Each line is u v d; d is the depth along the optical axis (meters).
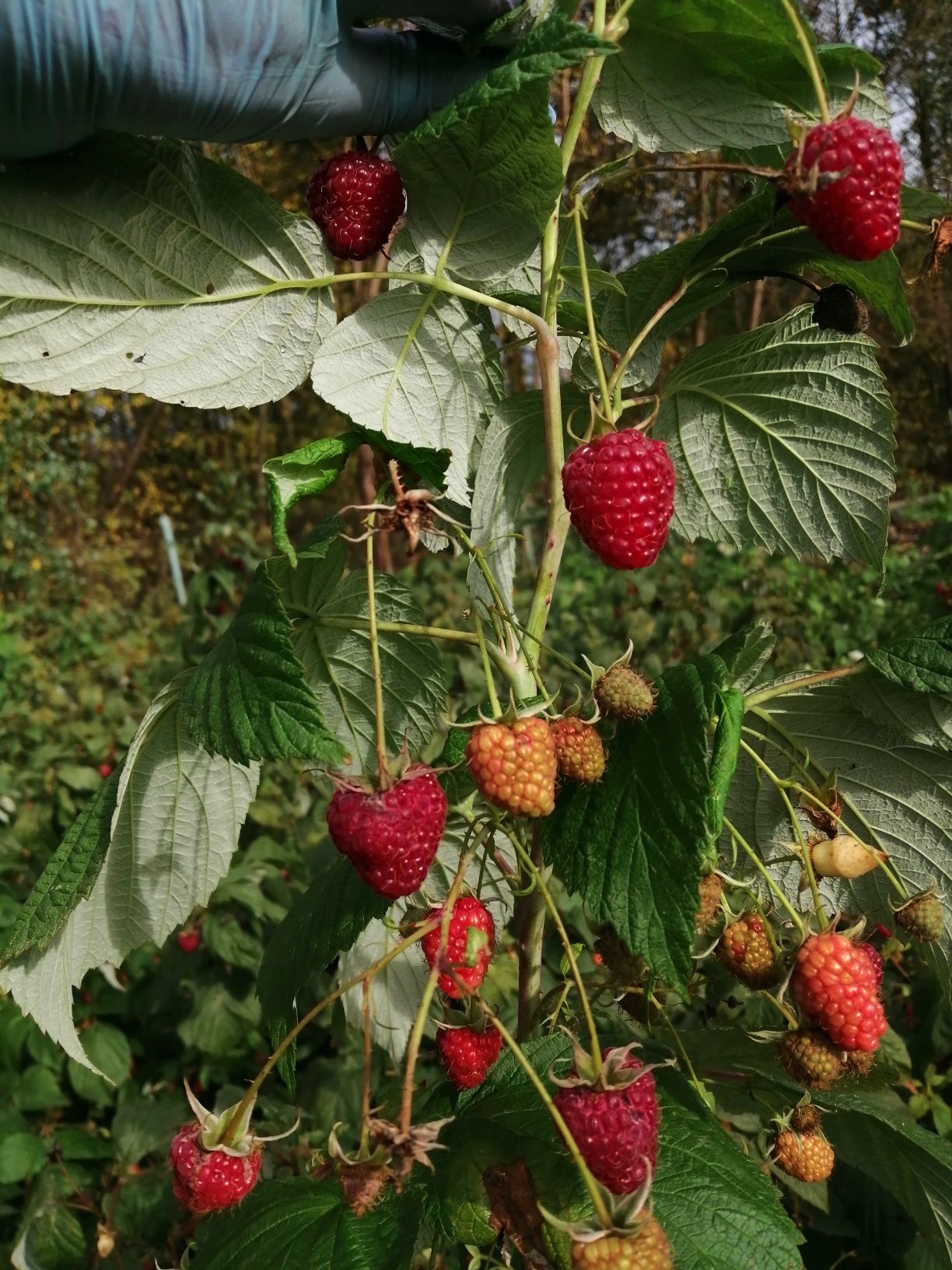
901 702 1.28
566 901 2.75
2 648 6.49
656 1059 1.26
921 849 1.35
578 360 1.40
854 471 1.32
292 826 3.79
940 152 9.22
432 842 0.95
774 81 1.17
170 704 1.23
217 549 6.11
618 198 10.28
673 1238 0.96
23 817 3.97
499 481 1.35
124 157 1.07
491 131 1.03
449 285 1.13
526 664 1.11
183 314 1.16
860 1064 1.11
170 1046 3.07
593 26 1.08
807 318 1.26
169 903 1.39
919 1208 1.46
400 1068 1.60
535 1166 1.04
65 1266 2.13
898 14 9.34
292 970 1.28
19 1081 2.79
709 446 1.40
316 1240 1.07
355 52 1.11
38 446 12.19
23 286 1.09
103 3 0.93
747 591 6.86
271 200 1.14
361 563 7.30
